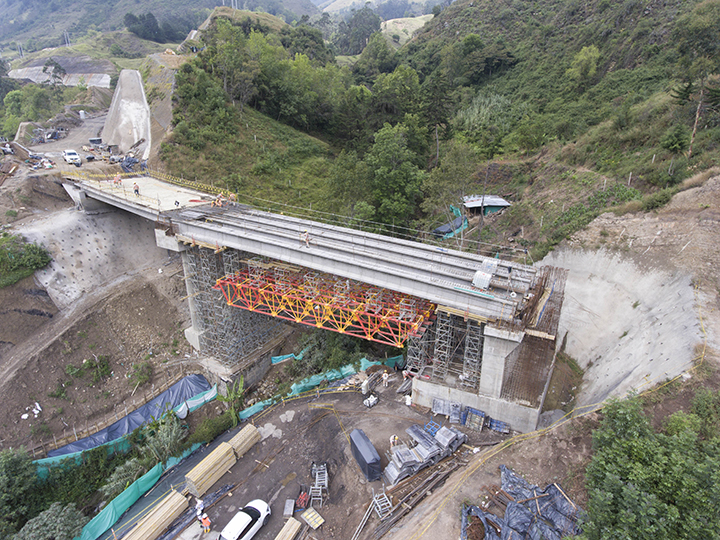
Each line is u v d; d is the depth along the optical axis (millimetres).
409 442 32000
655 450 19750
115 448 39000
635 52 74875
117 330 47875
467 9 130125
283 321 53438
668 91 55000
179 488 33531
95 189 51375
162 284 53062
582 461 24062
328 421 36344
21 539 29328
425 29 142375
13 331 43469
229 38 83125
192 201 49438
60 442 39000
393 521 25891
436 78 78062
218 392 45875
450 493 25125
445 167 53094
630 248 38375
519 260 48656
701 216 35031
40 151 68625
